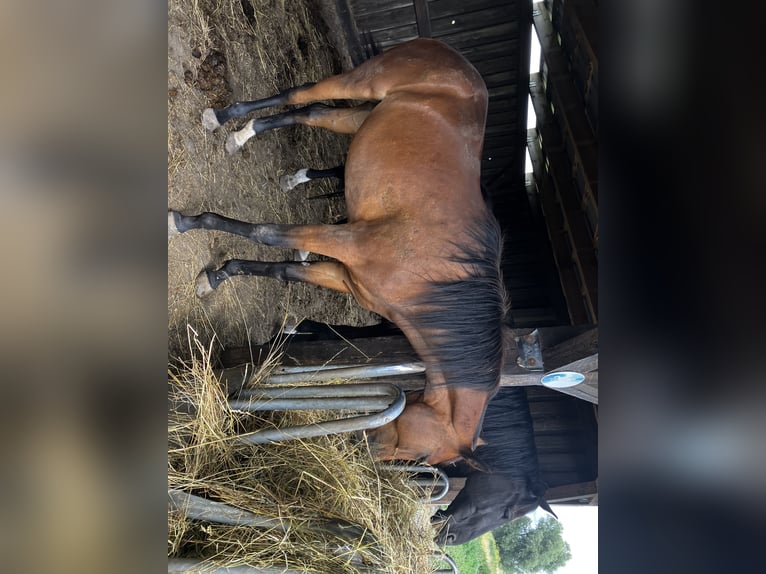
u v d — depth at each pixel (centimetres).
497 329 165
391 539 155
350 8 378
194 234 198
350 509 154
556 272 374
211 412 151
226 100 223
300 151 286
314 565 131
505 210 462
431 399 172
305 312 284
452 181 167
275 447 161
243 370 176
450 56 186
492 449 198
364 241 165
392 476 187
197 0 211
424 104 174
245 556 125
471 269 162
